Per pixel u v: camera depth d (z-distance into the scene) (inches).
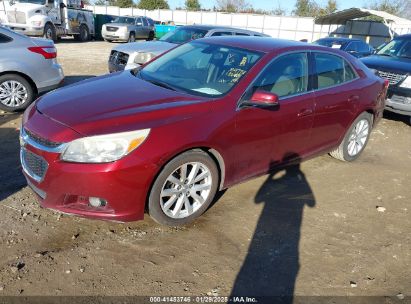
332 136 196.2
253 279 119.3
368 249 139.5
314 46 184.5
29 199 151.6
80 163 118.9
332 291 117.3
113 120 125.3
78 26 861.8
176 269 120.6
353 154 218.1
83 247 127.0
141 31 985.5
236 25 1622.8
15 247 124.0
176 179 134.8
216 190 148.8
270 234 143.0
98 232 135.4
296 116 167.3
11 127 233.8
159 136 125.5
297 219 154.8
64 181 120.3
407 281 124.6
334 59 192.9
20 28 665.6
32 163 130.1
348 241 143.3
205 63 169.2
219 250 131.4
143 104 137.6
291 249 135.4
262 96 143.9
